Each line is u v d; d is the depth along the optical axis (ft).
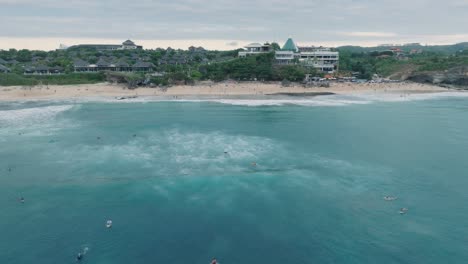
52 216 143.74
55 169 191.21
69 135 256.73
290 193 166.09
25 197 159.74
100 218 142.61
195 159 208.44
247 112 355.77
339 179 182.91
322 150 229.45
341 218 144.87
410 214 148.56
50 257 118.42
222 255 120.67
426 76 637.71
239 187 171.53
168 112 351.05
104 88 472.44
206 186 171.94
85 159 206.59
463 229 137.90
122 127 283.59
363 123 312.50
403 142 252.01
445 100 462.19
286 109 376.07
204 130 277.23
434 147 240.73
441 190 171.73
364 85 553.23
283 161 207.41
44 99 410.93
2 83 463.83
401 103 431.84
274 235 132.57
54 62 592.60
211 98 440.45
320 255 121.39
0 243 125.39
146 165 197.98
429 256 121.19
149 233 132.67
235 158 211.20
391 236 132.67
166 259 118.32
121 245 125.39
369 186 175.22
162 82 500.74
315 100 441.27
